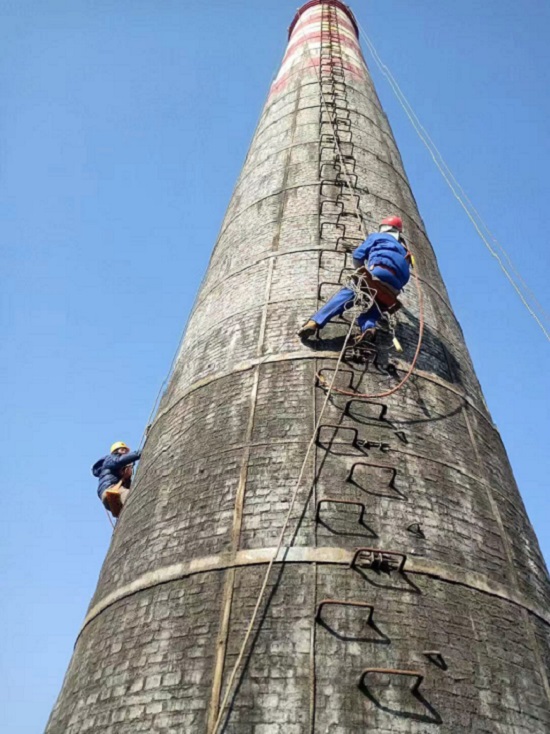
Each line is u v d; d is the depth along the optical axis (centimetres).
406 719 845
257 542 1024
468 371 1527
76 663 1123
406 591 974
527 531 1267
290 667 880
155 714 894
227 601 968
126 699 937
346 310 1382
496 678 937
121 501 1554
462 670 919
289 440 1159
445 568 1027
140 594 1073
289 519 1038
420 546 1037
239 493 1103
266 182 1908
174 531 1123
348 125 2075
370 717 838
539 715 935
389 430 1199
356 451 1144
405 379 1252
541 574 1202
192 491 1166
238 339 1426
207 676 898
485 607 1019
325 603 934
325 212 1691
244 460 1153
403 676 880
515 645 1001
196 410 1340
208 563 1029
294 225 1670
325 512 1044
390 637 917
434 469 1173
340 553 993
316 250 1566
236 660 900
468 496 1177
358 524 1036
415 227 1852
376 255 1362
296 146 1984
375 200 1802
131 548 1183
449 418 1310
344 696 853
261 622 930
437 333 1511
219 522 1078
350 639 905
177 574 1046
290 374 1282
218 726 843
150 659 962
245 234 1758
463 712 877
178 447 1296
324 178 1817
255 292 1524
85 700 1000
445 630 952
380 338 1369
